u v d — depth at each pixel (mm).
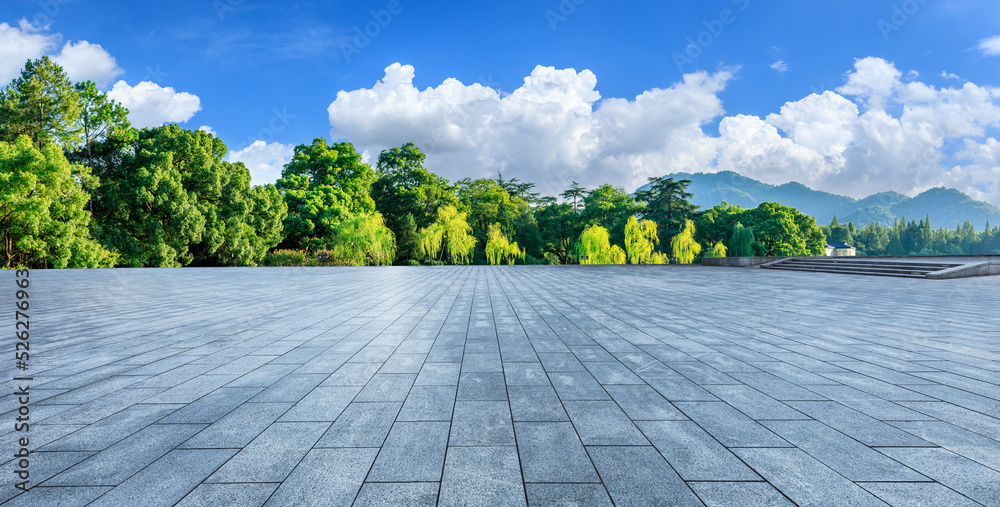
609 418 3109
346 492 2166
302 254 31844
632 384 3883
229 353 4984
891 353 4988
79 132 29250
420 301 9688
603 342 5566
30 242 22547
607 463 2465
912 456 2543
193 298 10227
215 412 3213
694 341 5621
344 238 31984
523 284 14062
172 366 4445
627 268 23922
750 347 5285
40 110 27797
